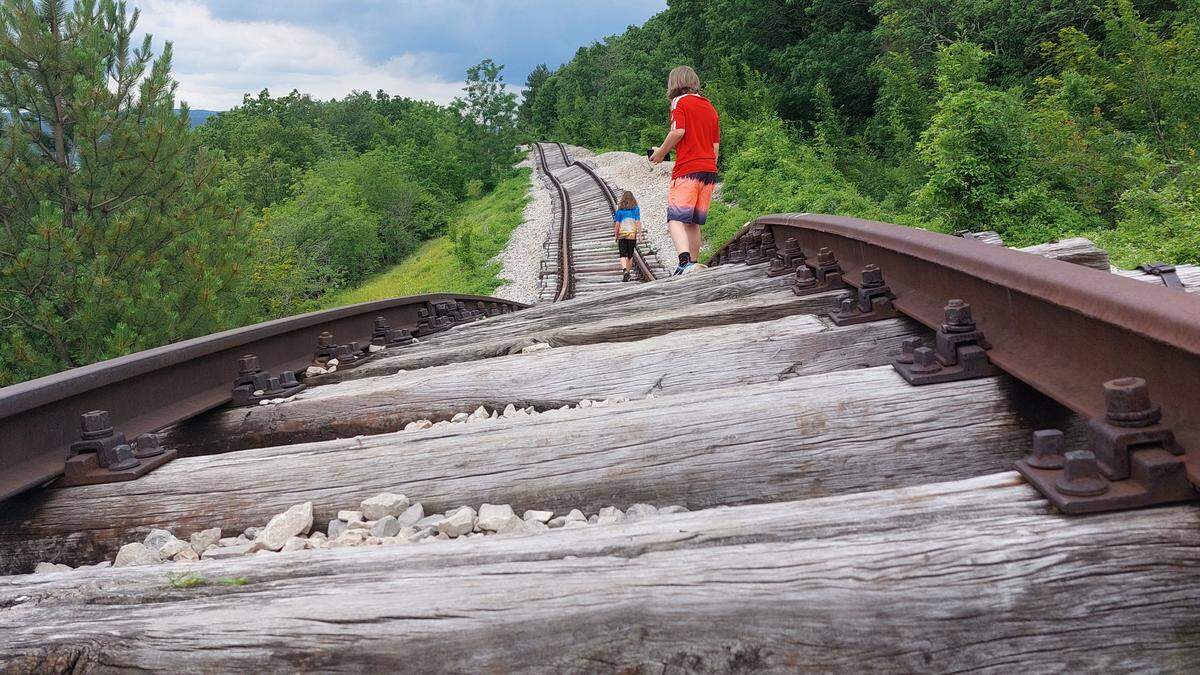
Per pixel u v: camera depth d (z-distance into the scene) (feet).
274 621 4.29
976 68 70.13
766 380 9.56
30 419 7.70
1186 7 65.77
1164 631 3.92
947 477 6.52
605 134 192.13
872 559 4.27
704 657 3.95
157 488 7.47
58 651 4.28
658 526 4.95
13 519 7.40
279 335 13.61
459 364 11.71
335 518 7.13
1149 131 58.95
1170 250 33.60
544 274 54.75
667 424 7.09
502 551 4.86
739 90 105.29
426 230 126.00
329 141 202.39
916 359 7.16
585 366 10.40
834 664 3.94
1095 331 5.81
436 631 4.11
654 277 44.88
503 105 167.84
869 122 95.86
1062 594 4.03
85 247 37.22
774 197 64.39
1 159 35.24
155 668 4.18
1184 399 4.83
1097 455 4.75
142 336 36.19
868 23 106.32
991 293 7.66
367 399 10.53
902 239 9.86
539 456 7.14
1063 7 76.18
